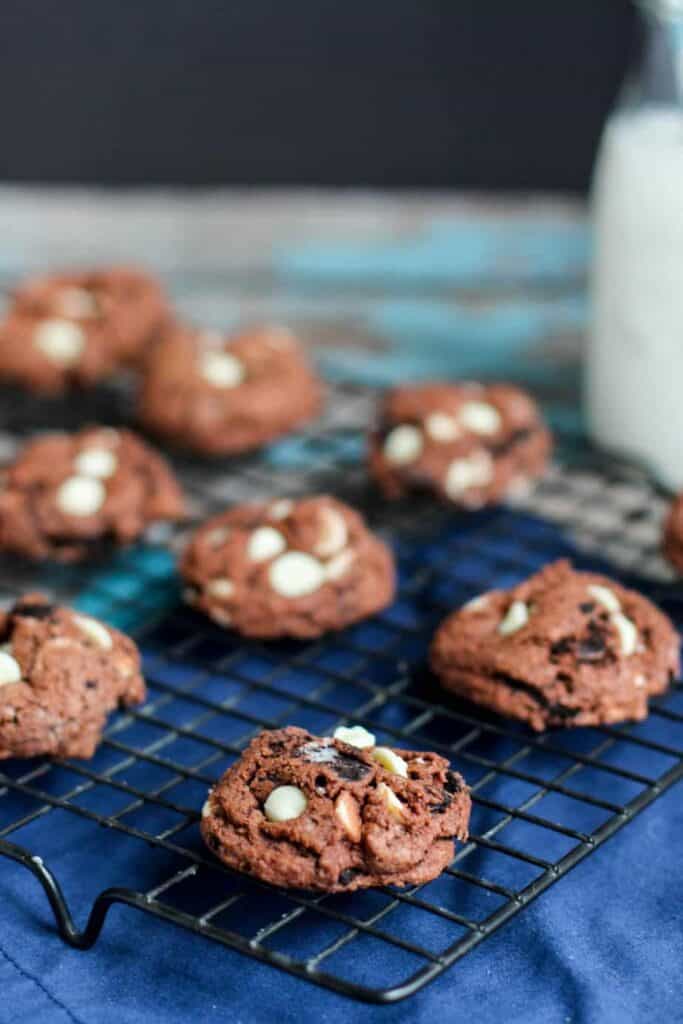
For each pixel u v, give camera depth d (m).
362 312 1.01
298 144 1.06
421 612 0.77
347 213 1.05
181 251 1.04
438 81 1.04
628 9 1.03
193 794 0.69
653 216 0.81
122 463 0.81
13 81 1.04
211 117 1.05
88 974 0.64
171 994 0.63
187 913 0.65
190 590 0.76
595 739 0.71
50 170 1.06
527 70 1.04
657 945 0.65
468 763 0.70
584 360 0.97
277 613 0.74
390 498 0.84
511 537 0.82
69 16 1.03
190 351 0.88
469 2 1.03
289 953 0.64
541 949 0.64
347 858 0.63
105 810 0.68
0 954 0.64
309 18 1.03
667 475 0.84
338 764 0.65
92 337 0.90
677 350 0.82
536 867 0.67
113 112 1.05
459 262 1.03
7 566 0.81
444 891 0.66
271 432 0.86
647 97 0.83
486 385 0.95
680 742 0.71
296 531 0.75
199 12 1.03
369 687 0.71
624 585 0.78
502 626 0.71
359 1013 0.63
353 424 0.91
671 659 0.71
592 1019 0.62
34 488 0.79
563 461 0.86
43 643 0.69
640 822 0.68
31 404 0.92
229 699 0.73
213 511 0.84
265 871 0.63
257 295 1.03
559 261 1.03
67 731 0.68
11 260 1.04
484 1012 0.63
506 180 1.06
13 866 0.67
